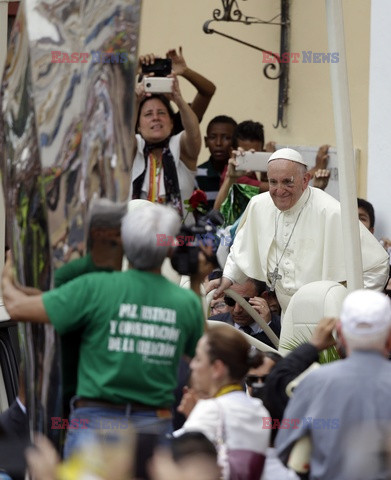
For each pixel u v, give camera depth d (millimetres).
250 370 18312
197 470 13695
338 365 16094
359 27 31031
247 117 34438
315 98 32688
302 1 32938
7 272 16938
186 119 28328
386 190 29984
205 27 32719
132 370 16250
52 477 13508
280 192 25203
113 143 16906
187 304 16734
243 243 26172
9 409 18391
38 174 16625
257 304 24672
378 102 30219
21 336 17594
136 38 17047
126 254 16609
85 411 16203
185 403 17281
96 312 16219
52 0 16859
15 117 17047
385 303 16172
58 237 16609
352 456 14016
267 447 16422
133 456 13969
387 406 15812
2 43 25703
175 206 28250
